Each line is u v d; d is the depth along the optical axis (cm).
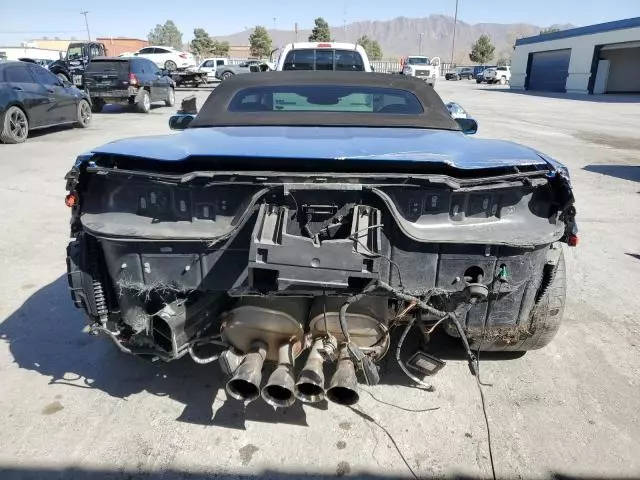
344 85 344
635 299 398
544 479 225
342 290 212
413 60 3634
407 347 321
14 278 419
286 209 219
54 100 1155
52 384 283
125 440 243
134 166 233
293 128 292
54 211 601
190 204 229
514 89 4075
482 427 256
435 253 229
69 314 361
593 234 559
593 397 279
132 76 1605
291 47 894
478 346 290
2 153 940
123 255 231
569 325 355
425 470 229
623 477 227
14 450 235
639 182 833
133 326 248
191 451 237
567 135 1418
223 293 253
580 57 3516
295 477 224
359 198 223
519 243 222
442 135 278
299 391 231
